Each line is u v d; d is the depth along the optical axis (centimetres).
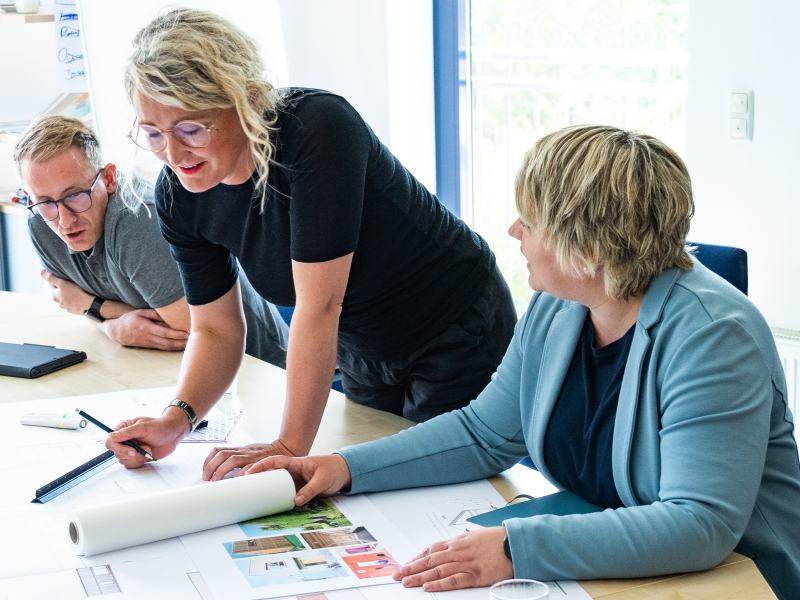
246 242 139
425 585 93
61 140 180
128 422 131
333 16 318
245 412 152
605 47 358
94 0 268
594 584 94
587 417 112
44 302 234
